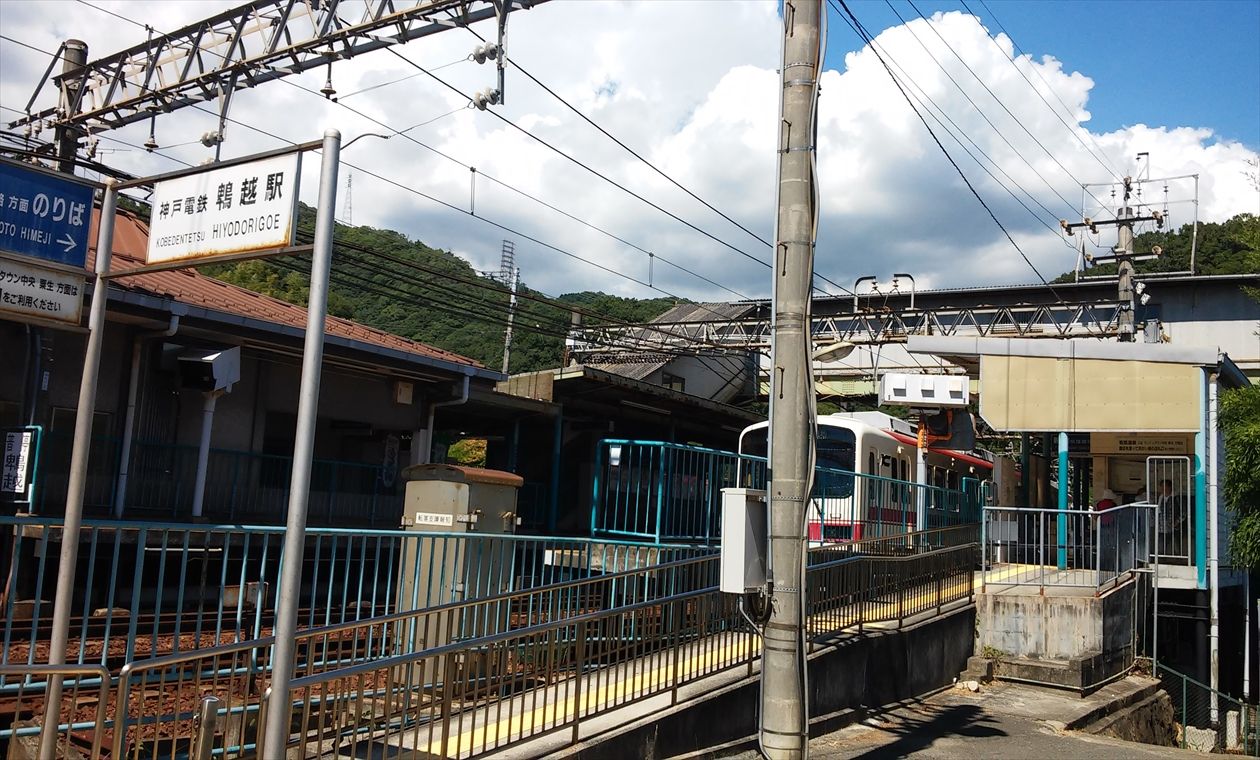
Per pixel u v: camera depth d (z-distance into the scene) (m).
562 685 8.68
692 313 43.66
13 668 5.46
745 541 7.28
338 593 14.45
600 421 22.00
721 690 8.57
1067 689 13.38
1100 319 39.19
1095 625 14.00
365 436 18.31
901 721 10.84
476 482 9.34
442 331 42.25
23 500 10.35
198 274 15.98
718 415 23.92
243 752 6.73
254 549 14.37
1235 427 19.45
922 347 20.08
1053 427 18.89
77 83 17.48
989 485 22.72
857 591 11.70
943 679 13.28
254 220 5.37
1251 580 23.94
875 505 14.73
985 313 41.97
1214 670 17.48
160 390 14.19
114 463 13.55
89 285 12.05
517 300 38.91
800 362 7.60
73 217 6.01
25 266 5.79
